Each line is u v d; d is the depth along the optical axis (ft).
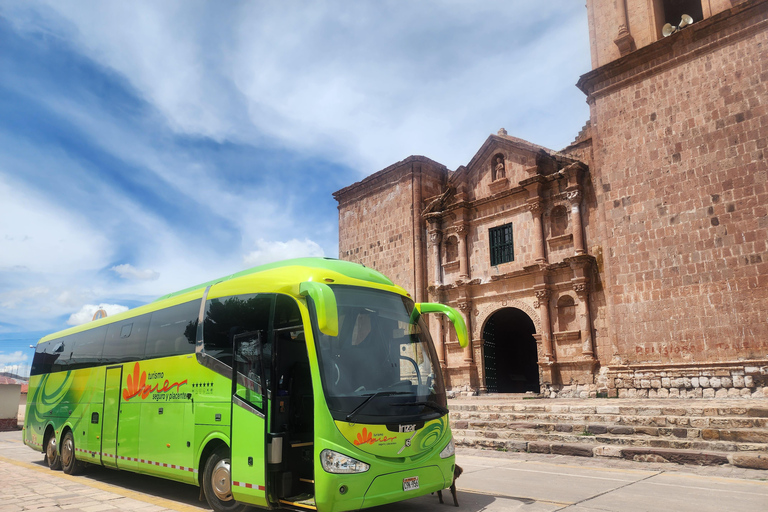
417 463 21.09
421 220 85.10
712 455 31.65
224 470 23.89
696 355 51.85
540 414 45.70
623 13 63.16
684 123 55.93
